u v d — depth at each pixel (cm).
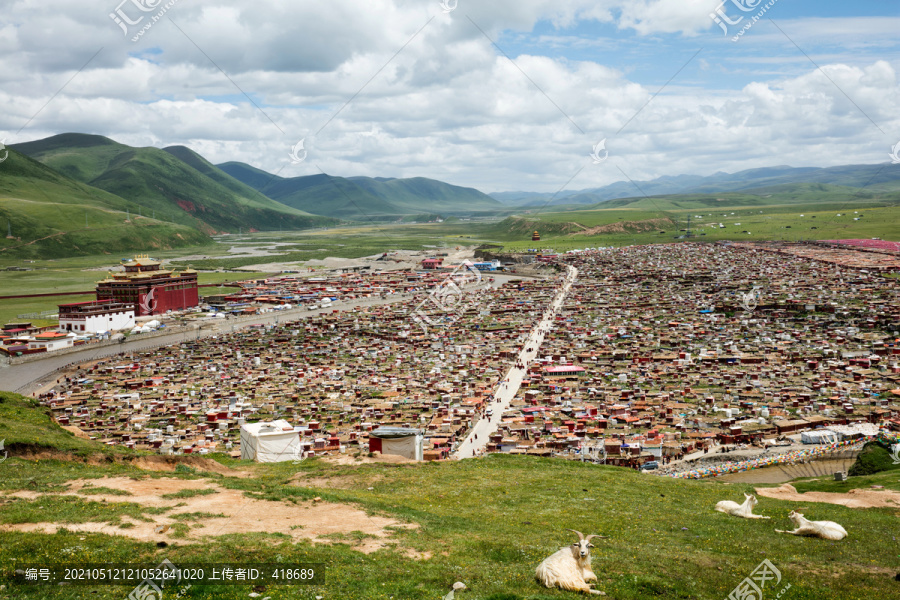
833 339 19575
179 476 4878
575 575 3095
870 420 11512
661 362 17825
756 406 12825
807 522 4172
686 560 3603
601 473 6600
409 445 7681
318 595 2884
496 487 5619
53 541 3212
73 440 6044
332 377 17350
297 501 4356
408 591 2973
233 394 15512
